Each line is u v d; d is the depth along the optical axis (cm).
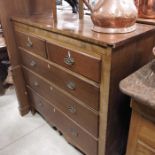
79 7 118
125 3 88
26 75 163
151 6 108
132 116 80
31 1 144
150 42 105
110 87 90
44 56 124
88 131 119
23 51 147
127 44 87
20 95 176
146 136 77
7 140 160
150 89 69
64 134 150
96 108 102
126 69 95
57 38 105
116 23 87
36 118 183
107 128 104
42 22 117
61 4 173
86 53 92
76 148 150
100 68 88
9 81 222
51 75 127
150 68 84
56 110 143
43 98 153
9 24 144
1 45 190
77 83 106
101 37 85
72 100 118
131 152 88
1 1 133
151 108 67
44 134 165
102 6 88
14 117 185
